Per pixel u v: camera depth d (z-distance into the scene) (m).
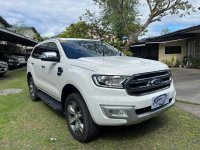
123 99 3.58
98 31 12.95
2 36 19.03
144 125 4.78
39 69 6.07
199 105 6.20
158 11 11.77
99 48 5.47
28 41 26.92
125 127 4.68
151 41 21.28
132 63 4.08
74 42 5.38
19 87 9.88
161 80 4.10
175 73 14.33
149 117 3.87
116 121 3.61
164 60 21.19
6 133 4.52
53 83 5.16
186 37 19.00
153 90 3.96
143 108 3.74
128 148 3.85
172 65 20.20
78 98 4.04
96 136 4.12
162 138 4.18
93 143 4.06
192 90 8.25
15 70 20.44
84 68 4.02
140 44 22.66
